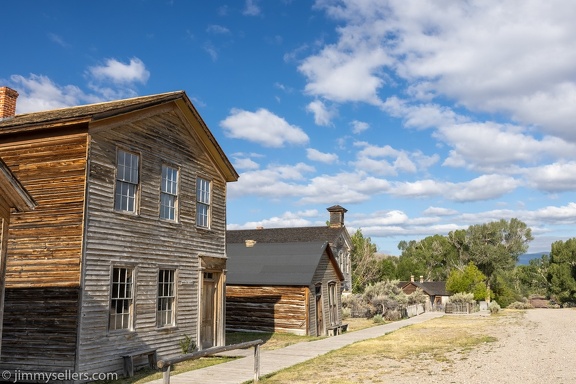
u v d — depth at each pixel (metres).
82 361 12.82
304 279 27.14
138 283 15.15
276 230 52.81
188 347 17.05
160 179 16.56
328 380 13.09
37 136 14.04
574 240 83.44
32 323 13.23
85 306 13.05
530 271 112.06
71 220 13.30
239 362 16.20
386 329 29.00
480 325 32.09
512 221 84.06
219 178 20.34
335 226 52.09
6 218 9.49
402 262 97.69
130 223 14.97
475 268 67.56
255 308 27.83
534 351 19.12
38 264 13.45
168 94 16.91
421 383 12.78
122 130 14.87
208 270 18.95
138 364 14.97
